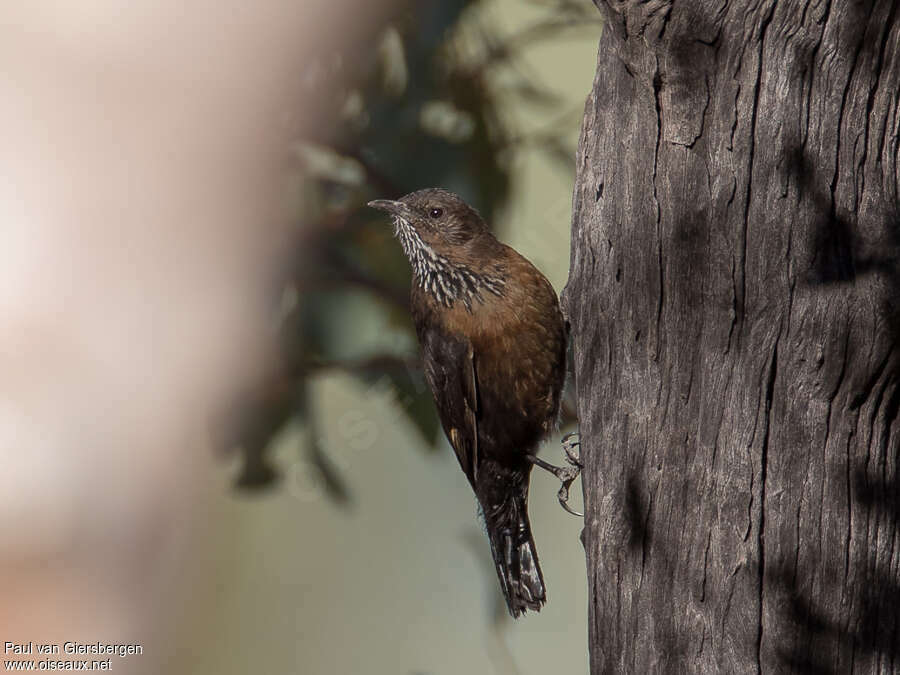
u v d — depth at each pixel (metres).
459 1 11.09
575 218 7.98
